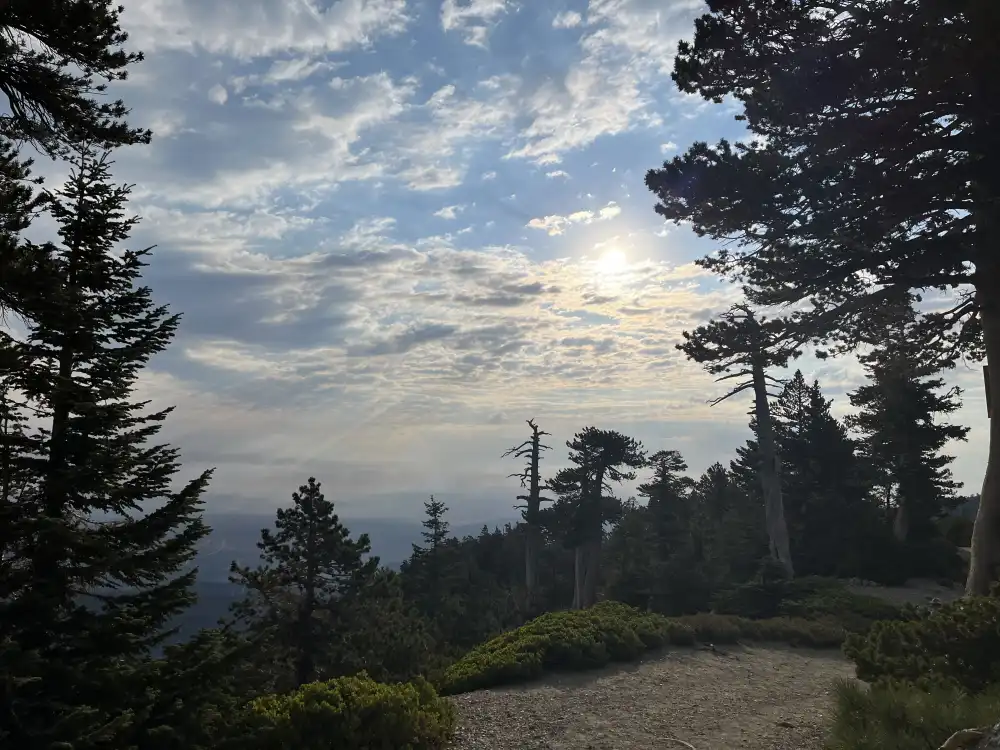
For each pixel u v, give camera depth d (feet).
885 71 43.42
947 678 28.71
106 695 24.45
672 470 149.59
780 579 82.94
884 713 25.79
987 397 51.08
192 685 26.55
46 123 32.48
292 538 75.82
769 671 49.44
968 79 41.27
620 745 31.55
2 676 21.08
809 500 123.03
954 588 98.48
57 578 25.31
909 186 45.03
